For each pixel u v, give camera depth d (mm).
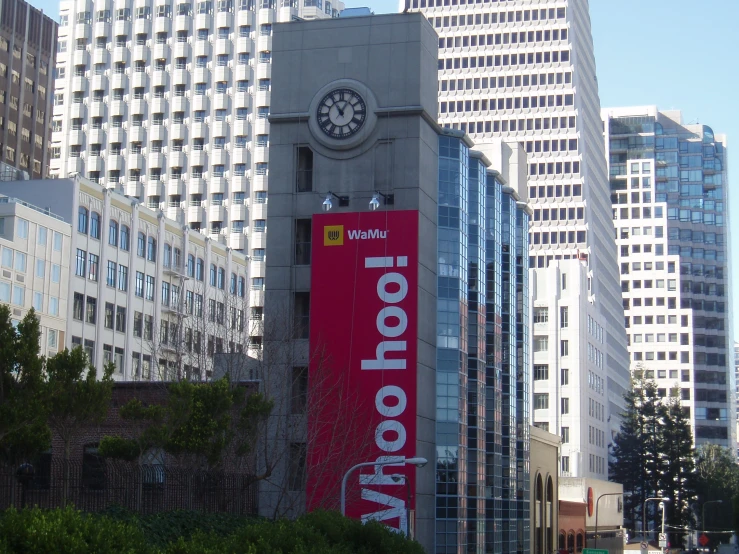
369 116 70562
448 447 71500
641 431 153375
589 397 165375
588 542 127688
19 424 37875
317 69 72250
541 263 187375
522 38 195625
